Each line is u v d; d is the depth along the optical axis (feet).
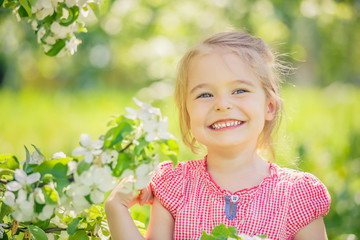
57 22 6.17
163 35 19.03
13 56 32.30
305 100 31.17
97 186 5.42
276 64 7.75
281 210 6.59
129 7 19.58
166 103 18.83
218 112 6.59
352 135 16.98
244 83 6.67
